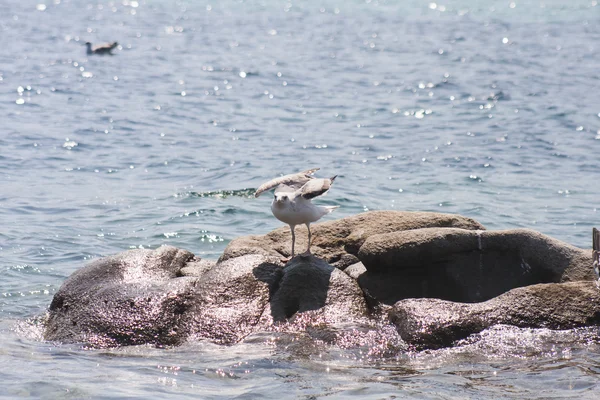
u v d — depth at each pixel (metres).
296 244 11.88
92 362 9.20
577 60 44.88
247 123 28.62
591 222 16.59
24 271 13.43
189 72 41.66
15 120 27.94
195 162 22.47
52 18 68.31
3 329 10.60
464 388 8.33
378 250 10.99
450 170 21.61
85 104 32.00
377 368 8.97
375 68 42.97
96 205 17.88
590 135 26.08
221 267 10.79
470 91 35.66
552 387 8.32
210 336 9.83
